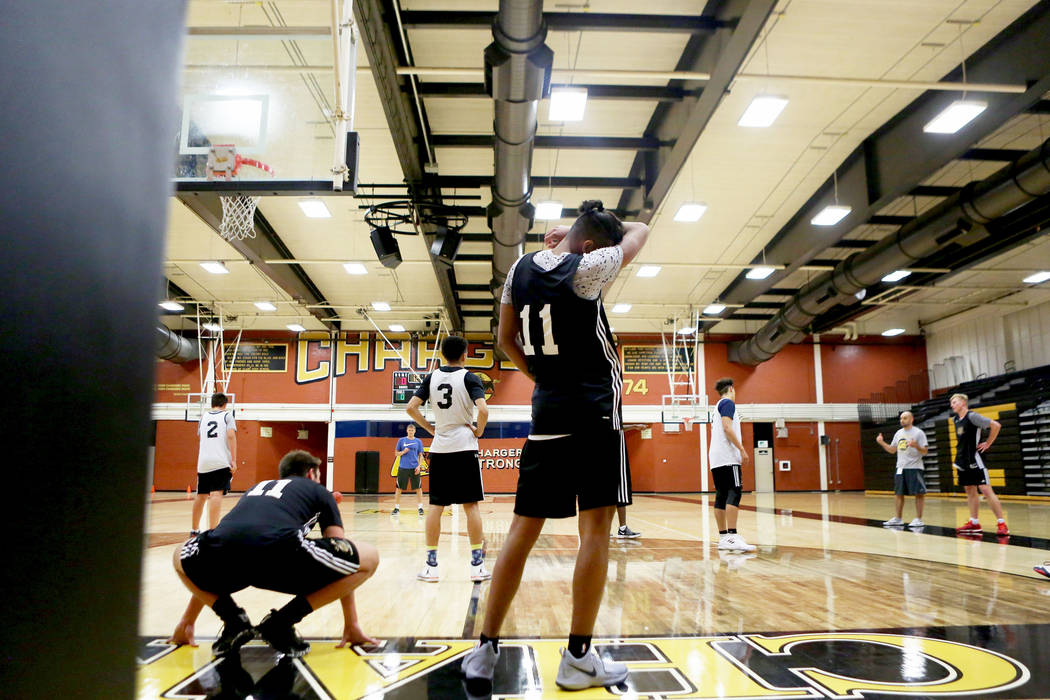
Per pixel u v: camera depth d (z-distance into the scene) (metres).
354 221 10.88
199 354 16.12
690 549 5.19
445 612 2.70
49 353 0.32
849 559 4.49
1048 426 12.39
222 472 5.31
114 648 0.36
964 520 7.93
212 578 2.00
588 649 1.72
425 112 7.79
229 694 1.64
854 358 17.69
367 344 17.38
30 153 0.31
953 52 6.66
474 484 3.60
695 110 6.73
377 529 7.30
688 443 17.23
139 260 0.39
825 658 1.99
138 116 0.39
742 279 13.59
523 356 1.99
